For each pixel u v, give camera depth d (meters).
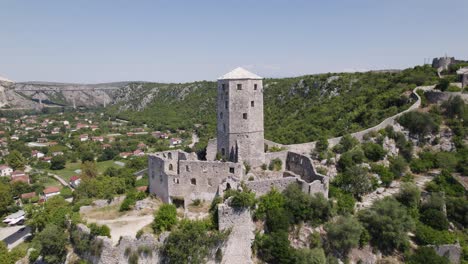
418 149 89.50
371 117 101.50
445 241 61.94
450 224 68.12
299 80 170.00
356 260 56.50
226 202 50.66
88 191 96.25
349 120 108.25
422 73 130.00
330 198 64.31
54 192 127.75
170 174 63.06
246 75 63.97
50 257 54.66
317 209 57.50
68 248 56.34
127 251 48.62
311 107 137.12
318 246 54.38
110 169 142.88
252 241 52.28
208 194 61.22
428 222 66.88
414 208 68.81
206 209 59.00
